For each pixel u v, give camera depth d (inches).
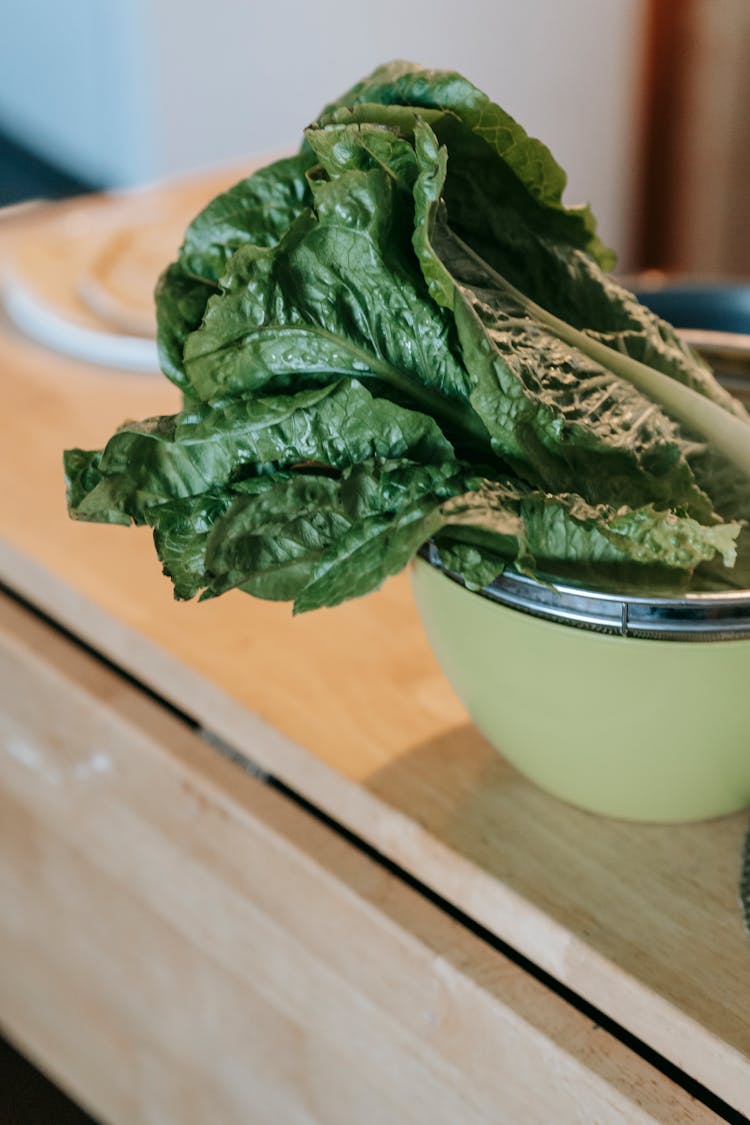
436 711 25.4
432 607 19.9
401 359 18.5
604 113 84.7
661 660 17.9
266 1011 28.0
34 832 34.3
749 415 23.6
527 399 17.1
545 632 18.2
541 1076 20.9
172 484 19.1
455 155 21.0
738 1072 18.4
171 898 29.4
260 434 18.5
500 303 18.9
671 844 22.1
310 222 18.1
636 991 19.5
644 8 78.7
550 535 17.5
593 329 21.3
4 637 31.7
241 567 17.5
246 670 26.7
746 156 77.5
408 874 24.6
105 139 87.5
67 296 42.9
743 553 18.6
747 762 20.0
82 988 35.7
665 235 86.1
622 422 18.5
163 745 27.5
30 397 37.9
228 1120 31.7
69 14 83.8
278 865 25.1
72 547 31.1
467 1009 21.9
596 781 21.0
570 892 21.1
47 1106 32.8
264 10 82.7
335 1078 26.7
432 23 87.1
